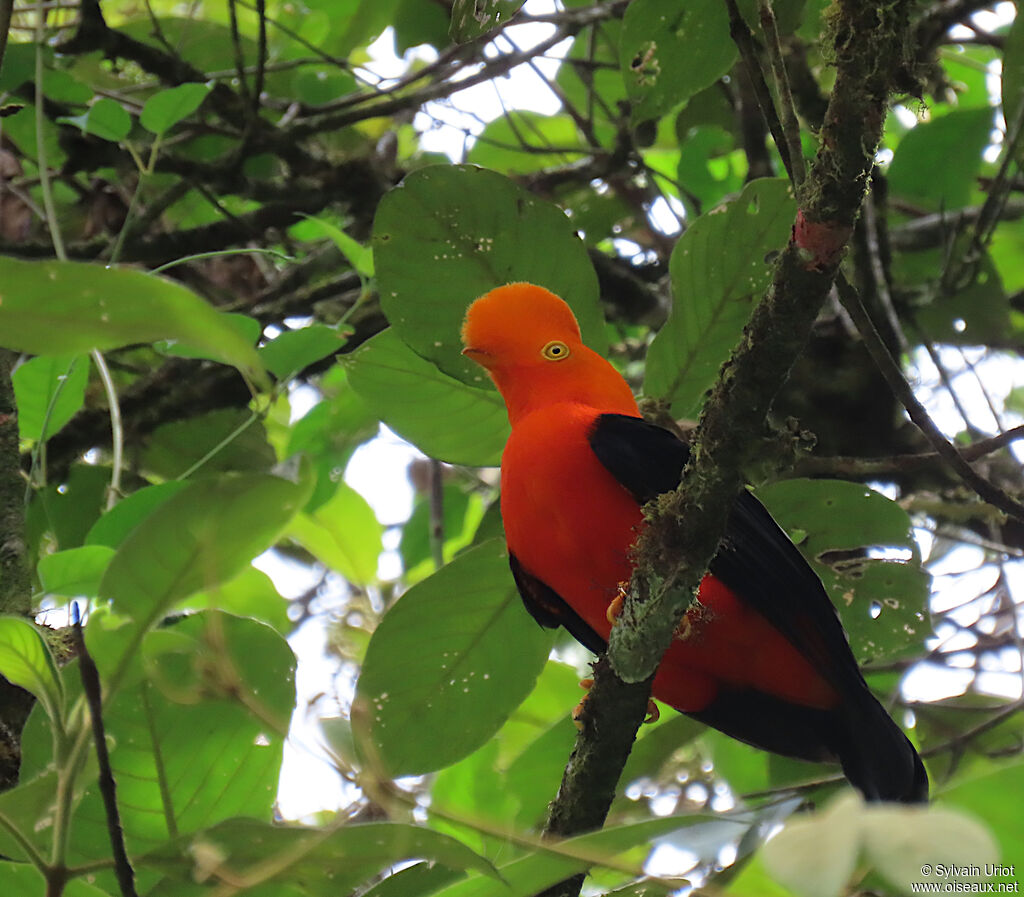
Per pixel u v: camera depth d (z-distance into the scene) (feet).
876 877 13.01
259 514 12.47
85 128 28.76
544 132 44.91
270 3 42.80
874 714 22.59
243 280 41.81
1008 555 32.53
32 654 13.29
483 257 23.77
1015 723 28.50
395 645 24.17
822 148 14.20
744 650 23.06
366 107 39.58
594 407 23.41
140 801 17.63
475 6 19.27
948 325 36.68
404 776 24.64
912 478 35.91
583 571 22.52
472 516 45.01
